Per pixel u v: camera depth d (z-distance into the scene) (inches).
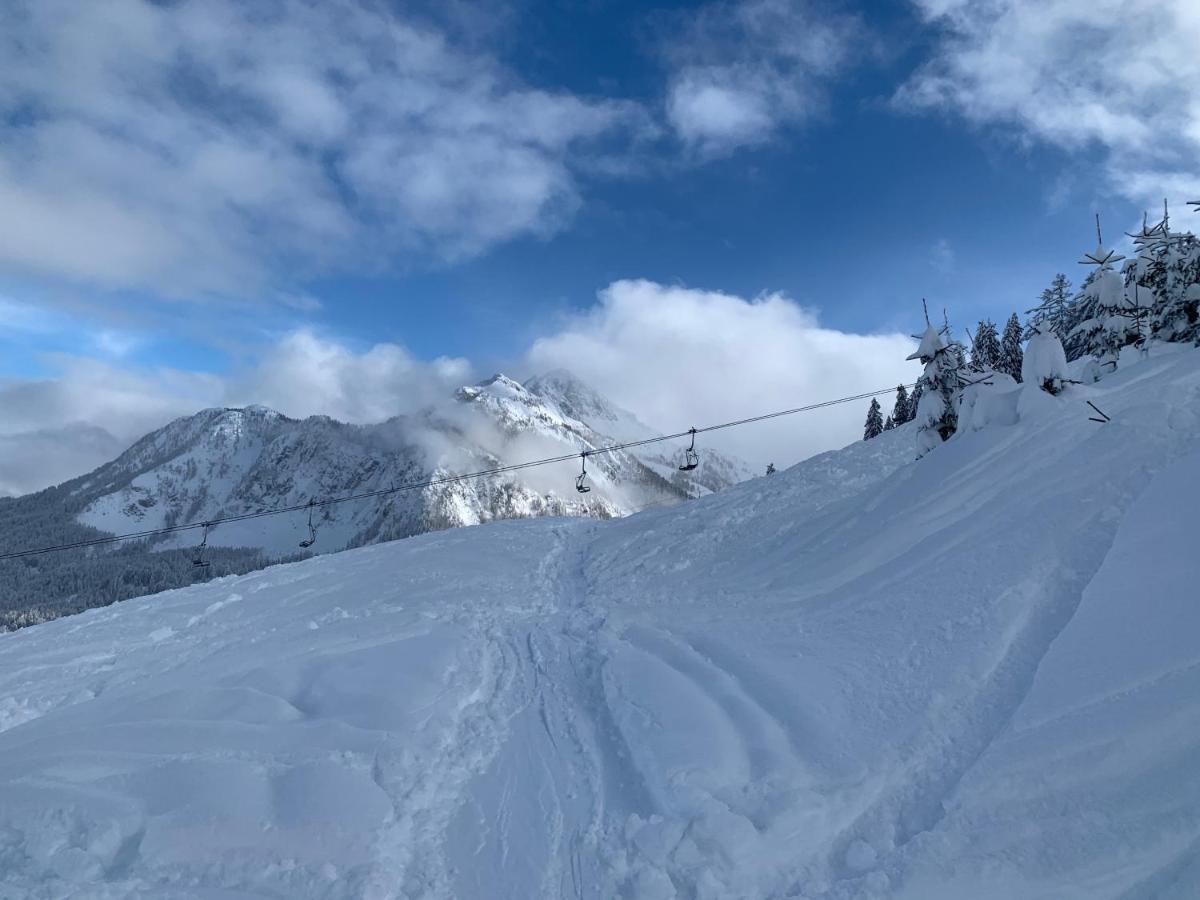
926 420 776.3
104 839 286.5
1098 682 288.5
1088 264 951.0
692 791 289.0
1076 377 1014.4
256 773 326.6
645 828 273.6
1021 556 405.4
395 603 706.2
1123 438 461.7
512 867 269.0
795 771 296.2
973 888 224.8
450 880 265.1
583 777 325.1
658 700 379.2
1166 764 244.1
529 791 318.3
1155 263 898.1
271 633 642.8
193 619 753.6
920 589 428.5
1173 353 608.4
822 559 560.7
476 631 575.8
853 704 337.7
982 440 569.6
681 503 1120.8
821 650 404.5
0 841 287.7
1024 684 314.3
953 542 462.6
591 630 554.6
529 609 664.4
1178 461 416.2
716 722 344.2
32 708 515.5
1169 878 212.8
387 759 339.3
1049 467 482.3
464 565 872.9
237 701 413.4
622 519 1147.3
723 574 649.0
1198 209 775.7
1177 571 328.5
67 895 257.8
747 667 408.5
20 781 325.1
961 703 316.2
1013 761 266.1
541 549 966.4
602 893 251.1
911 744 299.0
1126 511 398.9
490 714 402.3
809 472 975.0
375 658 485.7
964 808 253.9
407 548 1026.7
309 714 403.5
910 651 368.5
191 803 302.0
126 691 495.8
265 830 285.6
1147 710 264.8
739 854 253.8
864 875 239.3
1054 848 230.8
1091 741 261.7
